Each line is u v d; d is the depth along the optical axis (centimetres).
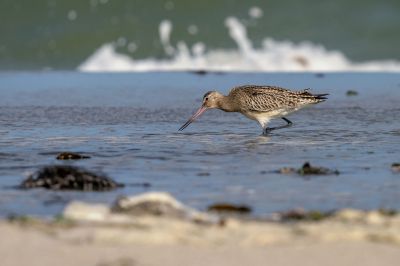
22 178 1410
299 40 3881
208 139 1794
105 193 1305
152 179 1407
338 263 909
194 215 1116
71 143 1736
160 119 2061
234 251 943
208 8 4019
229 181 1391
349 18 3997
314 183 1371
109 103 2309
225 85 2672
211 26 3931
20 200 1258
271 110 1872
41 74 3019
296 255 933
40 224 1048
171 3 4031
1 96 2436
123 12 4003
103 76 2936
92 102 2325
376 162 1535
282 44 3847
